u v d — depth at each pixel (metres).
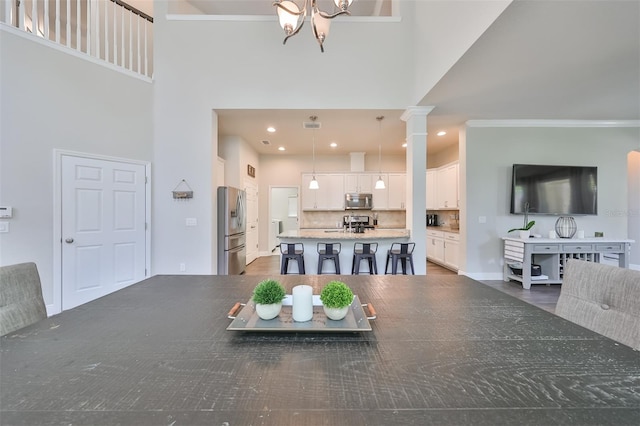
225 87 3.98
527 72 3.06
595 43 2.53
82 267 3.38
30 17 4.14
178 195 3.91
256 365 0.77
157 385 0.68
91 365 0.76
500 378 0.71
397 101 4.02
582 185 4.65
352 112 4.17
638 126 4.70
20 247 3.00
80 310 1.18
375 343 0.90
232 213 4.71
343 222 6.89
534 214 4.68
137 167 3.80
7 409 0.59
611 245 4.14
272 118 4.45
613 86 3.40
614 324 1.06
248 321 1.01
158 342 0.90
